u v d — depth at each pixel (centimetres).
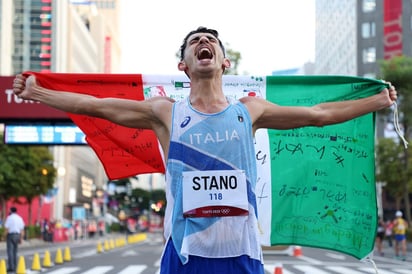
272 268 1584
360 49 6625
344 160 480
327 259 2059
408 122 3366
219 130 334
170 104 351
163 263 340
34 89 365
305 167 482
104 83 472
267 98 485
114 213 10038
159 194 11231
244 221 333
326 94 475
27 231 4259
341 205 480
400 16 6419
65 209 7219
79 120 464
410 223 3634
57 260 1858
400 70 3256
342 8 7912
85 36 8594
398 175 4003
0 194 3916
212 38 345
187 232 330
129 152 470
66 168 7225
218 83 346
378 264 1830
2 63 5956
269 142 482
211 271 330
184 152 334
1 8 5956
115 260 2042
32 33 6681
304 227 483
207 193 331
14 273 1445
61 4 6875
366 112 382
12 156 3756
